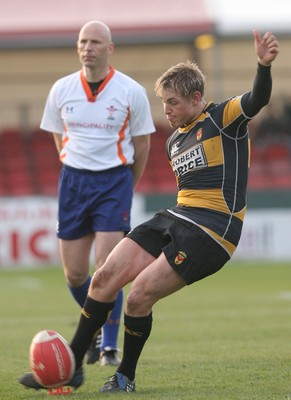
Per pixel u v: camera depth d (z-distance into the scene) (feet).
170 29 261.24
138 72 318.65
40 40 262.06
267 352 93.71
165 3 269.44
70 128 90.17
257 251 240.94
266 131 295.28
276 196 240.53
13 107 321.52
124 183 89.20
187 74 69.00
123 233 89.20
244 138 69.87
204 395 68.64
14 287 186.70
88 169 88.74
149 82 319.27
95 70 89.25
